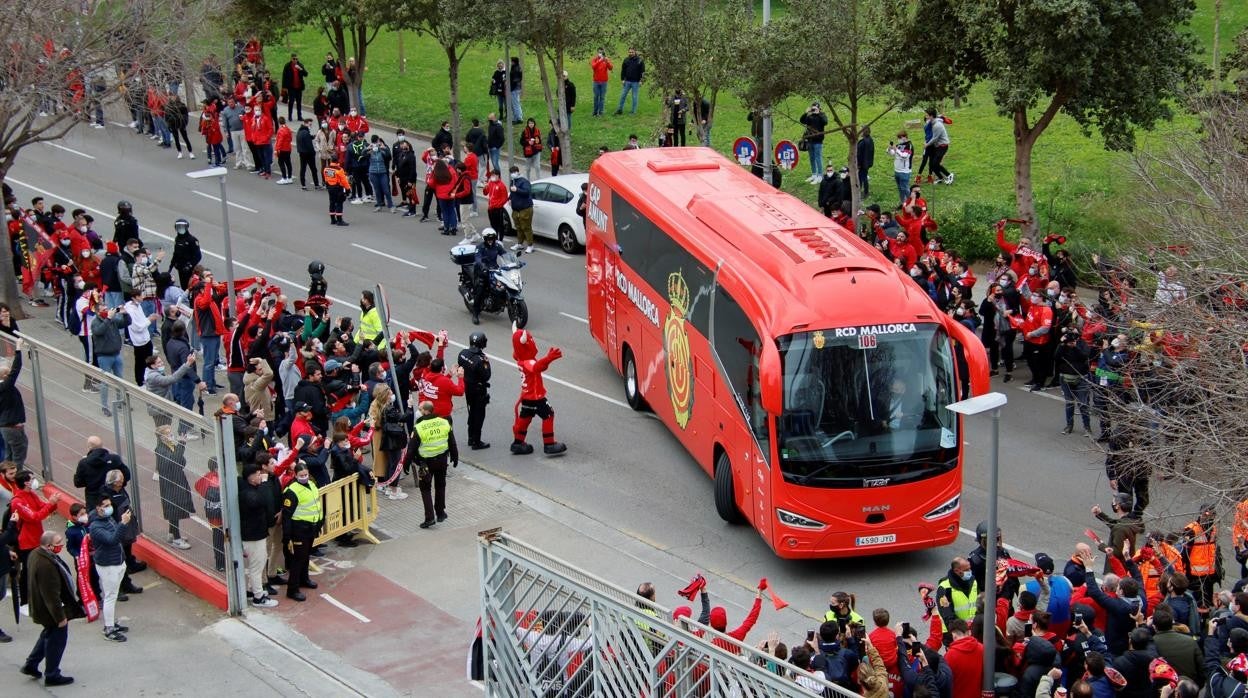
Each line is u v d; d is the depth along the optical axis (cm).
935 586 1822
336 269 3184
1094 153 3575
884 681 1295
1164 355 1930
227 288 2675
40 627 1725
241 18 4072
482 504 2083
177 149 4169
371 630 1712
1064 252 2594
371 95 4709
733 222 2058
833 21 2928
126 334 2652
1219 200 2038
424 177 3941
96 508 1695
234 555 1742
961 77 3162
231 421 1716
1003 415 2377
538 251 3338
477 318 2847
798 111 4228
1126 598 1488
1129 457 1820
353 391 2180
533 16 3500
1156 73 2781
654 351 2288
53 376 2017
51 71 2689
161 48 2888
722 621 1407
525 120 4316
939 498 1800
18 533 1720
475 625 1719
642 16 3428
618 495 2111
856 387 1778
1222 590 1686
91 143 4244
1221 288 1886
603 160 2559
